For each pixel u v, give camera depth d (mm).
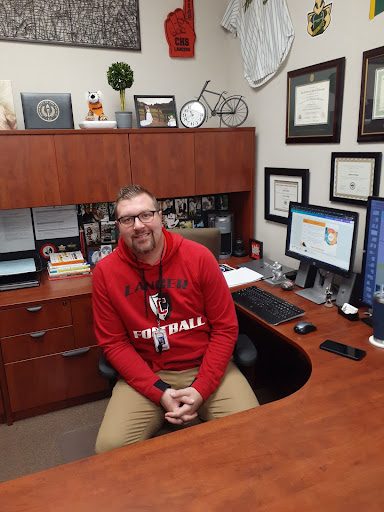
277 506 797
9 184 2047
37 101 2135
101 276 1534
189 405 1354
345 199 1961
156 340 1530
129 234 1450
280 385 2414
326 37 1962
